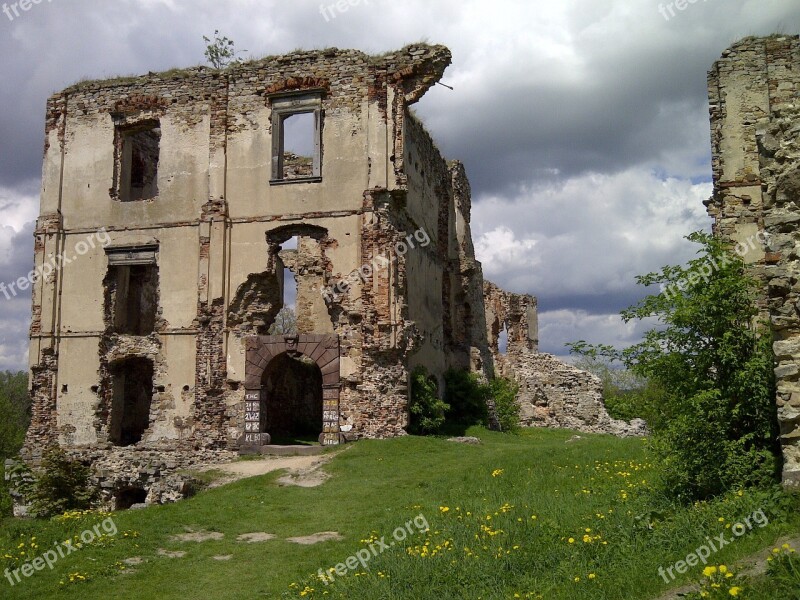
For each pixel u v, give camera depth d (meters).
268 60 26.36
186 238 26.16
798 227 9.37
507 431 31.69
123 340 26.33
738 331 10.86
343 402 23.91
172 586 10.91
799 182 9.42
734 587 6.35
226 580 11.07
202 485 19.02
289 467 20.14
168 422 25.27
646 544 8.96
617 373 43.44
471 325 32.38
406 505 14.39
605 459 16.12
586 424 36.88
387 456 20.44
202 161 26.41
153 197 29.00
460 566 9.27
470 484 15.62
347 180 25.06
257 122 26.14
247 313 25.38
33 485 22.73
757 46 18.73
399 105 25.11
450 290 32.22
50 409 26.41
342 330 24.33
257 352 24.78
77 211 27.42
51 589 10.88
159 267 26.27
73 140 27.91
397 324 23.97
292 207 25.38
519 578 8.70
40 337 26.77
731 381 10.62
